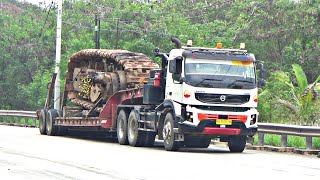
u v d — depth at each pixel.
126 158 21.69
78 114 36.41
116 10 68.88
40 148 25.33
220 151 27.05
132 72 31.19
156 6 72.56
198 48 26.42
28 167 18.36
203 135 26.23
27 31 82.75
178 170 18.19
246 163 20.88
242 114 25.86
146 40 65.06
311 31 60.38
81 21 74.06
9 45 80.31
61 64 63.41
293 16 61.91
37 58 79.94
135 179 15.97
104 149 25.80
